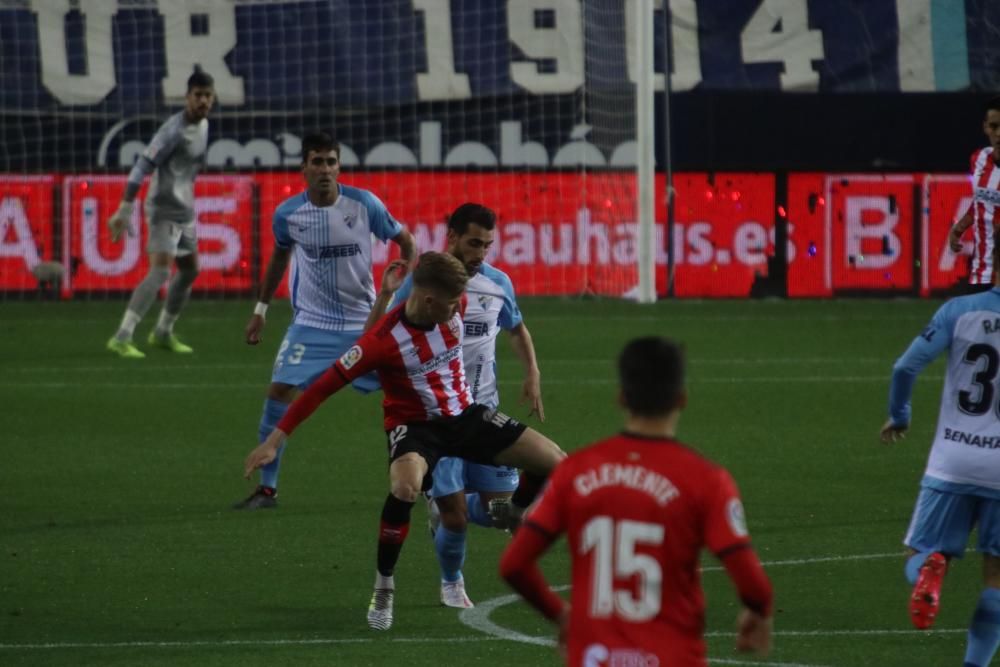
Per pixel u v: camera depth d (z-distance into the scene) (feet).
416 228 268.41
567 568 90.94
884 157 271.08
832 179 270.87
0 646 73.26
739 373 184.03
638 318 240.12
